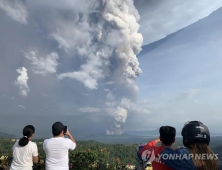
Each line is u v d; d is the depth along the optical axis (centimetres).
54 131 414
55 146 400
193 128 207
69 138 434
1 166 640
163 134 233
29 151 443
